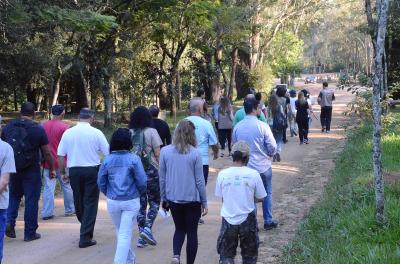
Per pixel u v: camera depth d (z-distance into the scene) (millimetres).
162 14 24188
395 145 12969
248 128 8180
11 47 24406
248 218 5977
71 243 8156
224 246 6031
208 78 37000
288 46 48625
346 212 7961
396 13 19766
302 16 44438
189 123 6648
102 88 26219
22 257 7488
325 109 21734
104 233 8711
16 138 8117
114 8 23328
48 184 9648
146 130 7742
